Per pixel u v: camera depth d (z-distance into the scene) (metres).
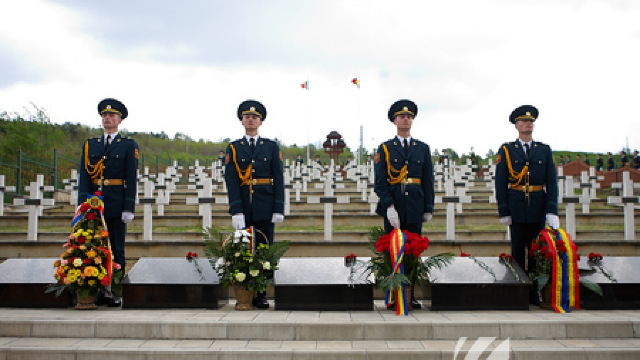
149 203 8.66
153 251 8.14
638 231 9.69
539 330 4.93
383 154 6.19
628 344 4.71
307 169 21.66
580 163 22.12
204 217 9.12
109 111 6.31
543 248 5.79
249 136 6.36
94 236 5.80
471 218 10.61
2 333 5.01
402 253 5.51
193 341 4.84
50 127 23.91
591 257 6.03
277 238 9.30
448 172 20.95
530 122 6.38
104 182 6.22
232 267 5.67
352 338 4.88
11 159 14.55
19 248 8.37
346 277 5.69
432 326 4.91
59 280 5.69
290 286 5.63
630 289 5.76
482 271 5.78
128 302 5.76
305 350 4.47
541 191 6.27
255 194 6.15
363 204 12.20
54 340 4.88
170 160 27.27
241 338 4.89
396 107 6.27
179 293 5.77
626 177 11.58
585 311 5.66
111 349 4.53
